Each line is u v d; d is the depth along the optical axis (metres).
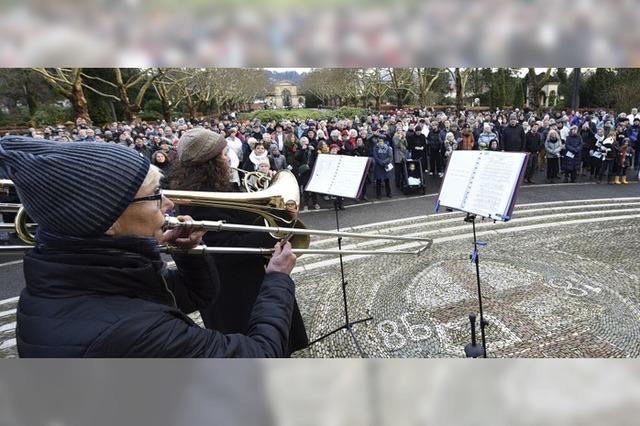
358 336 3.33
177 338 0.90
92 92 19.36
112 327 0.83
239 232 1.94
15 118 18.81
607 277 4.25
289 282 1.38
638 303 3.69
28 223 1.32
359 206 8.00
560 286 4.07
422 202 8.05
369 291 4.12
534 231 5.89
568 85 21.39
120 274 0.91
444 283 4.23
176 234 1.46
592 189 8.72
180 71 17.66
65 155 0.86
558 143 9.45
